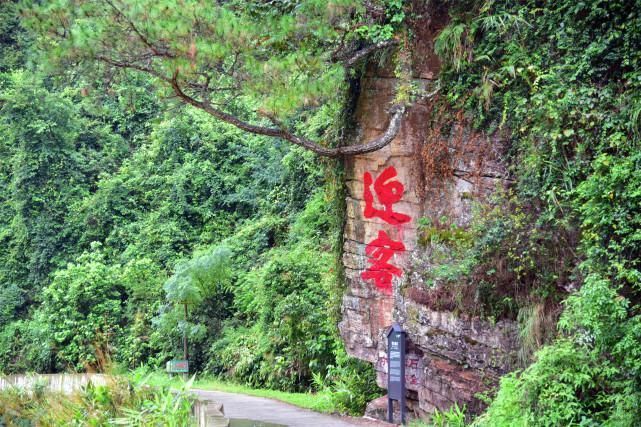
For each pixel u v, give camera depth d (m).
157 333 21.83
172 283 21.53
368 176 12.69
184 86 11.34
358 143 12.77
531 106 10.31
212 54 10.23
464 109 11.34
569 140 9.77
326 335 17.08
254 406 13.32
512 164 10.59
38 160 27.11
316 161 21.97
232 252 23.17
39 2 10.96
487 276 10.38
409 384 11.62
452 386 10.58
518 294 10.09
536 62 10.36
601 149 9.42
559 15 10.21
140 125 30.39
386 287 12.51
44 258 26.59
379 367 12.52
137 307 23.66
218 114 11.22
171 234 25.88
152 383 10.08
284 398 14.97
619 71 9.66
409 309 11.72
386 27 11.70
